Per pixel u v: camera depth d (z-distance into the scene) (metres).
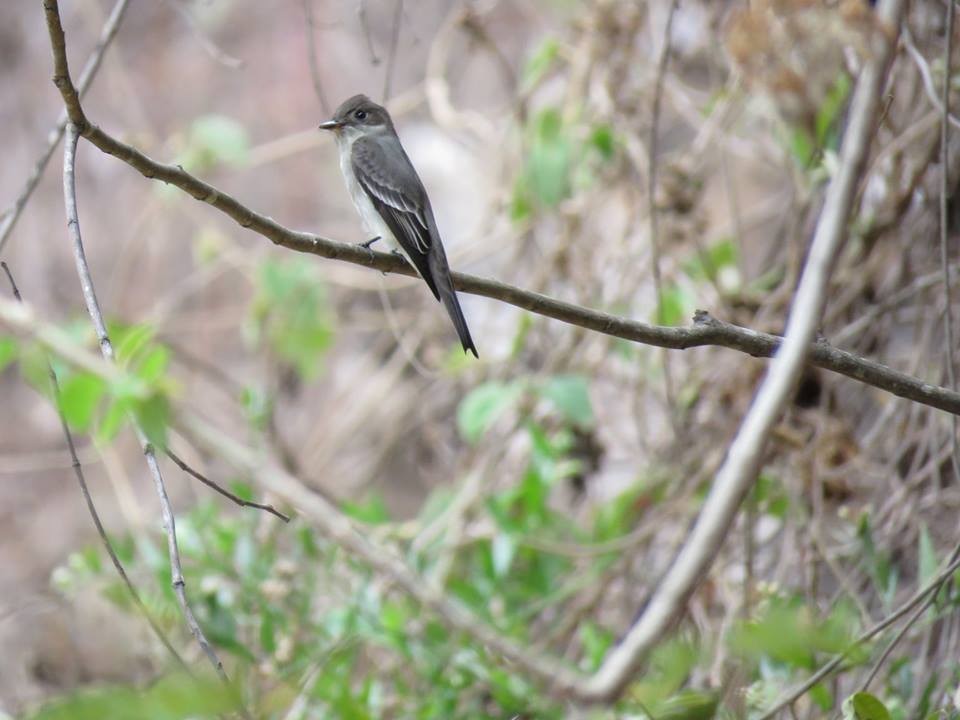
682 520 10.80
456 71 16.00
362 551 4.86
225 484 13.52
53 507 15.23
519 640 9.80
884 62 5.07
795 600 8.54
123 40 16.75
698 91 12.37
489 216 12.93
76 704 3.56
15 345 8.02
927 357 9.92
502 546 10.43
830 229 4.62
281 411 14.35
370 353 13.93
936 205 10.09
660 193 11.57
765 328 10.66
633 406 12.27
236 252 13.54
